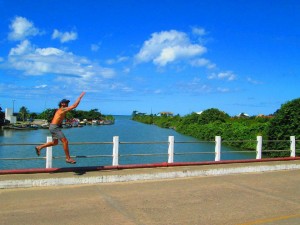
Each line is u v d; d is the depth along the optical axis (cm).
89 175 961
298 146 2347
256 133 3762
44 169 970
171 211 714
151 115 18738
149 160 2761
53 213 680
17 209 699
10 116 10369
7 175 918
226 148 3803
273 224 645
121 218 661
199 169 1130
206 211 721
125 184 961
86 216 668
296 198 856
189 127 6950
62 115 955
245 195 875
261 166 1262
